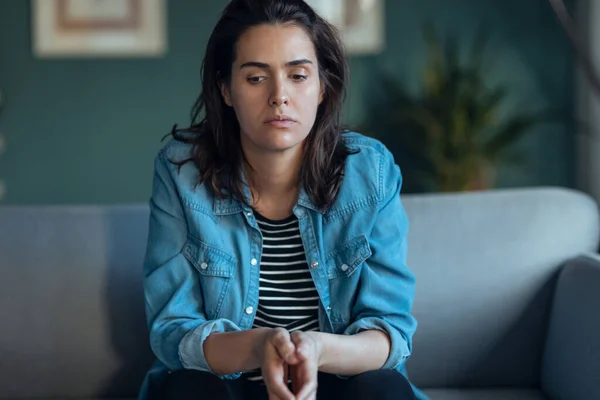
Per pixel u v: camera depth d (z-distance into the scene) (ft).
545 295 5.37
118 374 5.22
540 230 5.48
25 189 14.19
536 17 14.16
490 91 13.98
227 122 4.69
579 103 14.05
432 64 13.46
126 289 5.27
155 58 14.02
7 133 14.05
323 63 4.57
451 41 14.12
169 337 4.40
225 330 4.41
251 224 4.59
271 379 3.80
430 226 5.47
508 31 14.19
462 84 13.35
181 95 14.08
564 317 5.07
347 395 3.95
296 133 4.32
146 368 5.23
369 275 4.57
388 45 14.12
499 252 5.40
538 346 5.36
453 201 5.61
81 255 5.32
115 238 5.41
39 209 5.57
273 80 4.25
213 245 4.60
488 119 13.08
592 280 4.92
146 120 14.12
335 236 4.64
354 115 14.17
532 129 14.38
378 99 14.16
